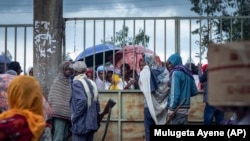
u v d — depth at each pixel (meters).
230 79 2.79
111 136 9.90
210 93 2.91
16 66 9.50
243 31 9.73
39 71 9.86
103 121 9.90
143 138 9.81
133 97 9.85
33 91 4.87
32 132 4.72
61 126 9.26
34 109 4.87
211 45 2.89
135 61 9.84
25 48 10.12
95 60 10.11
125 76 9.90
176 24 9.78
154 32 9.83
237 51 2.78
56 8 9.88
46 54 9.85
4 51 10.13
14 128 4.65
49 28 9.84
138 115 9.83
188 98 9.09
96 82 10.00
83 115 8.89
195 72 9.81
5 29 10.12
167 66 9.35
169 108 9.06
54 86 9.26
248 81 2.75
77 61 9.20
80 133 8.87
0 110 6.62
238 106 2.85
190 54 9.77
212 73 2.88
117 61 9.93
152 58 9.50
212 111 9.43
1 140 4.62
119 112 9.86
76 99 8.84
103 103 9.92
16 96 4.82
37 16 9.89
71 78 9.44
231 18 9.72
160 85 9.32
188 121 9.80
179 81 8.98
